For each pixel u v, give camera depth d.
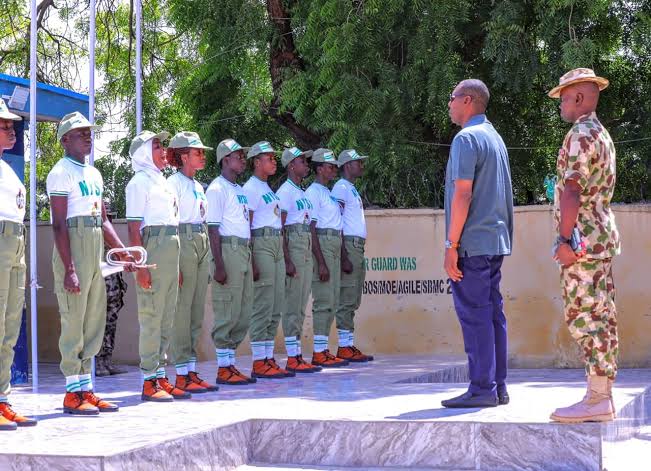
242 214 8.08
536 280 11.23
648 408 7.68
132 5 15.47
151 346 6.88
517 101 13.49
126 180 15.67
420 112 12.80
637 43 11.66
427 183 13.11
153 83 16.06
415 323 11.65
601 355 5.40
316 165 9.76
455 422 5.45
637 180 13.38
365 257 11.80
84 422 5.72
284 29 13.48
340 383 7.89
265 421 5.82
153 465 4.88
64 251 6.01
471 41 12.98
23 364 8.88
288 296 9.05
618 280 11.02
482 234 5.86
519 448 5.36
